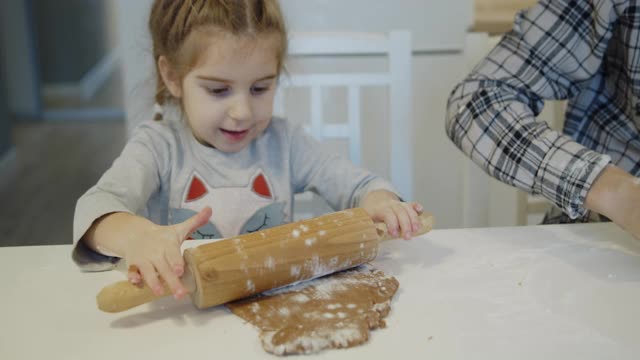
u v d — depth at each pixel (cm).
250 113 91
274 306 59
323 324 54
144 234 65
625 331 63
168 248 61
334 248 64
